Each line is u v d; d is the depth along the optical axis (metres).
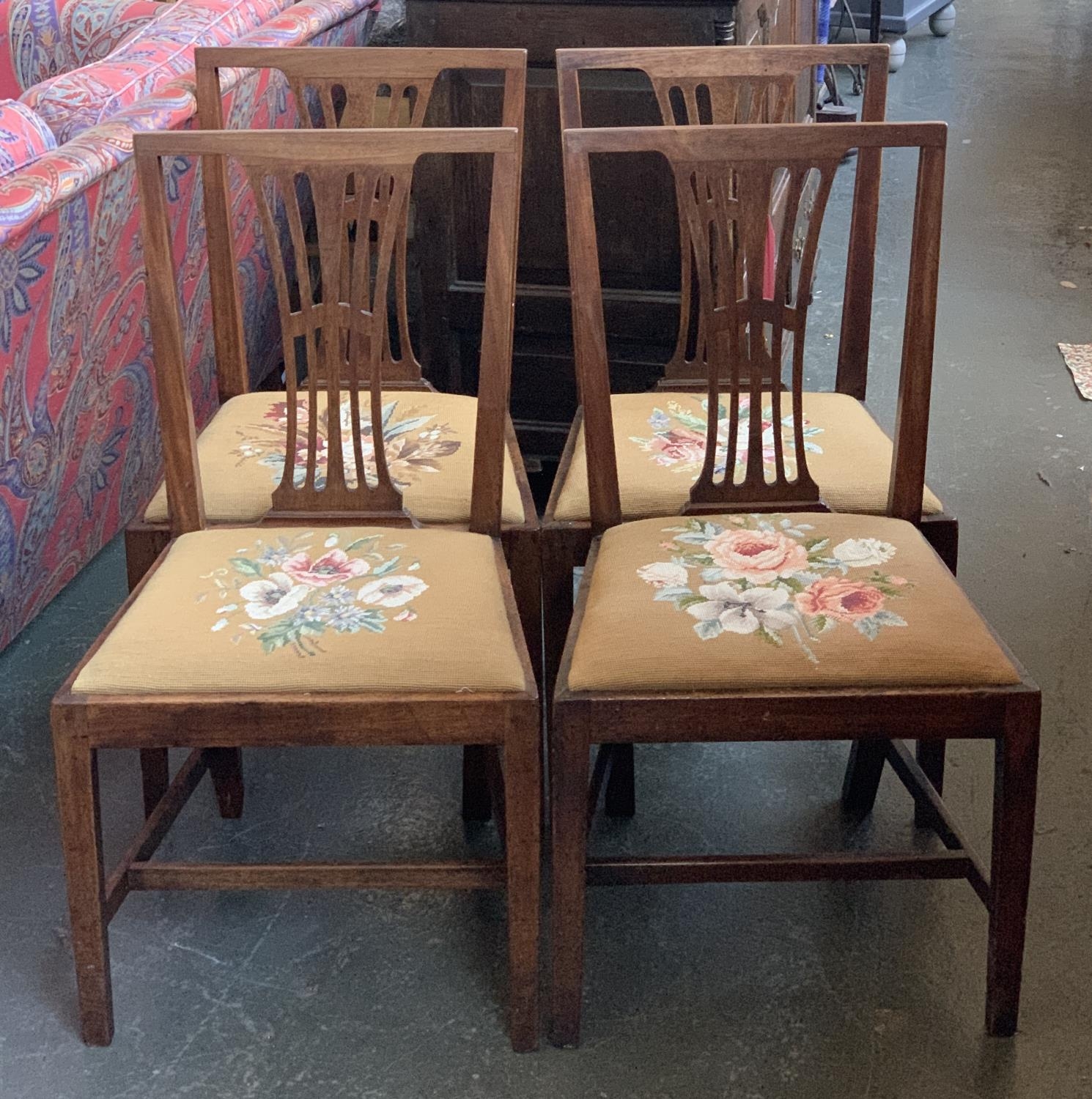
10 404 1.93
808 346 3.42
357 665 1.37
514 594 1.61
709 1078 1.47
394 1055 1.50
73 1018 1.56
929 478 2.78
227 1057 1.50
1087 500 2.70
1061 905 1.71
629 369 2.61
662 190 2.45
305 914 1.71
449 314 2.61
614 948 1.65
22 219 1.76
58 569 2.29
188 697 1.36
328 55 1.86
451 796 1.93
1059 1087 1.46
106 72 2.29
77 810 1.40
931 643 1.40
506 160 1.47
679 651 1.39
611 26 2.34
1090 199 4.52
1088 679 2.15
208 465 1.73
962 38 6.75
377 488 1.64
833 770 1.98
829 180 1.50
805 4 3.09
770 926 1.69
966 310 3.66
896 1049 1.51
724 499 1.66
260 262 2.81
